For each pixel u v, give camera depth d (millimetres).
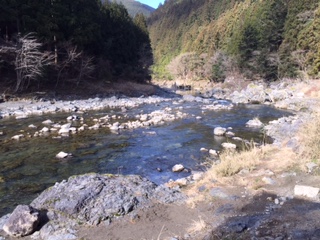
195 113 16969
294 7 35219
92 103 20359
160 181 6527
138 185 4762
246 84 35625
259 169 5703
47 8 22953
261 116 15930
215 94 32281
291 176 5078
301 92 23266
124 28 35812
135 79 36656
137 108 18953
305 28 32875
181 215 4062
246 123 13617
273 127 11719
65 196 4250
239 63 40125
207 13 81938
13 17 20312
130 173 7102
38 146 9352
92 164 7730
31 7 21672
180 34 87188
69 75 26156
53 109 17047
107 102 21250
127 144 9812
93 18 28562
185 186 5570
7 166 7461
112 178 4898
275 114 16625
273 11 38312
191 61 59062
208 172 6137
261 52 36969
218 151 8797
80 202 4102
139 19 44469
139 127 12617
